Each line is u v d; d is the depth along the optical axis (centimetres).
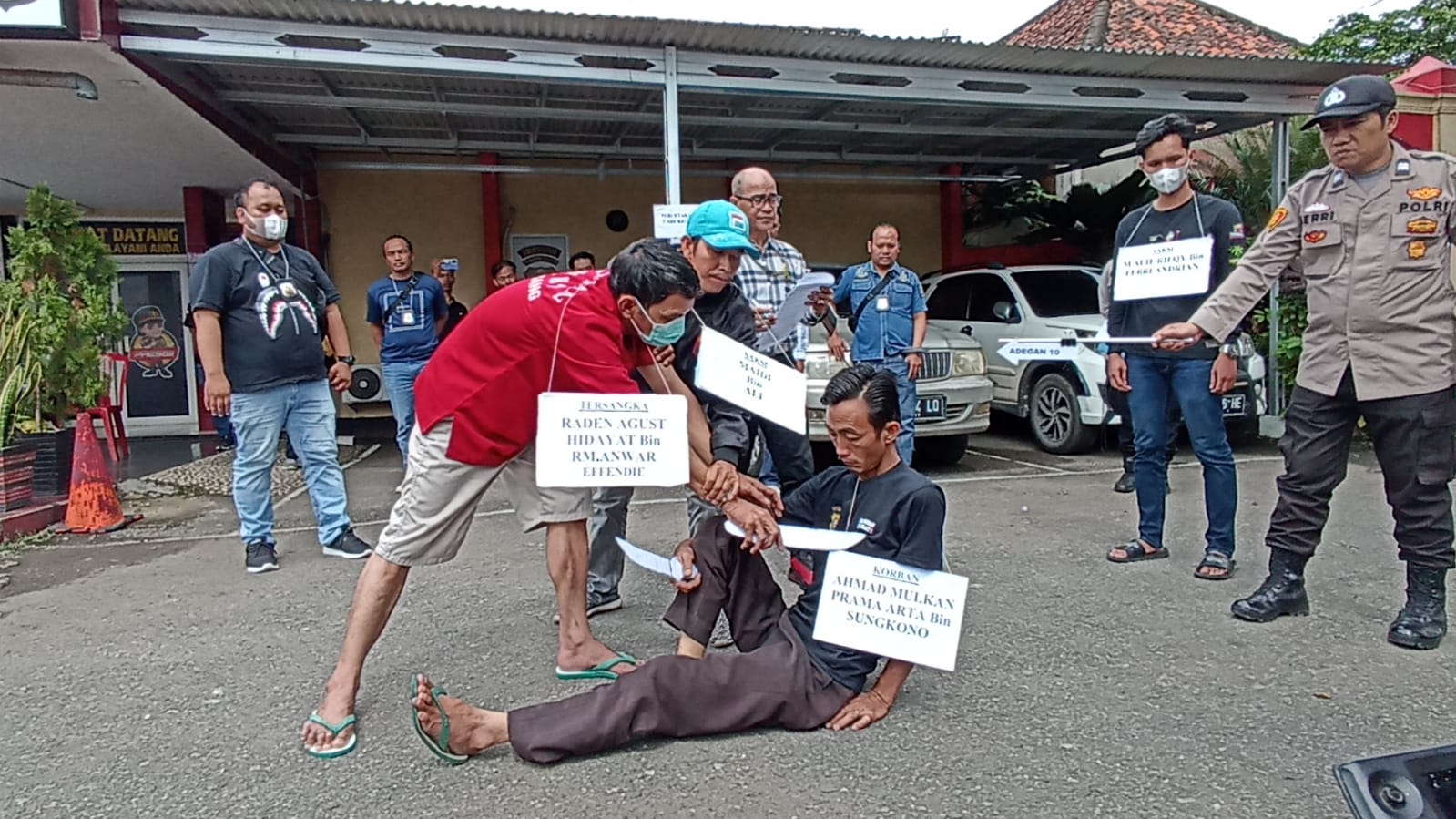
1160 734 279
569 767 264
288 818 243
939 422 735
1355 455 748
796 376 294
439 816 241
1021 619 381
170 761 275
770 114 932
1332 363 355
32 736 293
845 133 1003
